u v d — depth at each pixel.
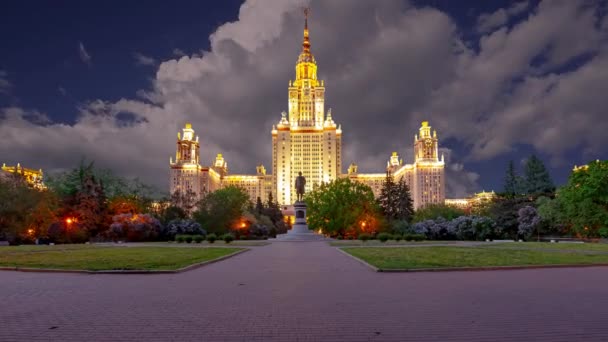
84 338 10.21
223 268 26.16
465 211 129.62
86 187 80.19
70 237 68.62
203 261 29.03
